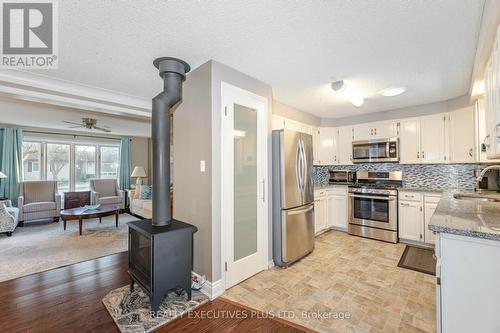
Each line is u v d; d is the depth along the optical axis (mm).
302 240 3129
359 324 1854
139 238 2143
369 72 2543
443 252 1408
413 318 1917
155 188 2145
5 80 2465
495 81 1568
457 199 2400
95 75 2625
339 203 4445
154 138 2139
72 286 2432
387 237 3816
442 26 1717
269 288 2404
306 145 3295
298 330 1793
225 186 2363
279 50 2072
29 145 5812
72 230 4629
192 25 1704
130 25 1700
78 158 6527
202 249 2332
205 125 2301
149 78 2723
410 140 3850
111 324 1850
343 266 2912
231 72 2436
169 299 2152
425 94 3271
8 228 4211
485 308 1298
